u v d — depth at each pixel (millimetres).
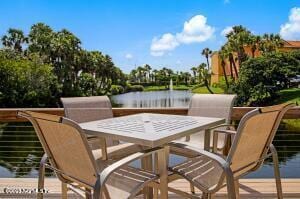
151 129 2053
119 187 1750
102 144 2318
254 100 31188
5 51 32500
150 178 1827
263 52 33031
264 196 2543
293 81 30328
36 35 35469
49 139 1750
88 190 1750
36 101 28406
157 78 44281
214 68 37281
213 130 2457
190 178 1846
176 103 32938
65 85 35156
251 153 1844
